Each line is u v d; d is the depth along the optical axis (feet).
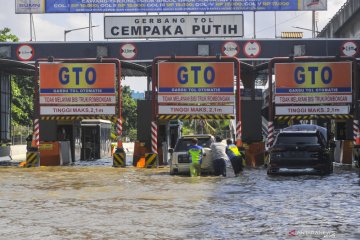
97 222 61.36
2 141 208.74
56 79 166.40
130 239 51.80
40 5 208.33
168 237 52.54
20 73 207.21
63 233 55.06
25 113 365.40
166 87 164.66
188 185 103.04
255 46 187.42
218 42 187.73
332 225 58.29
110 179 117.50
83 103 166.40
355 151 153.38
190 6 208.03
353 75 168.45
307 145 121.19
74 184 106.32
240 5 206.69
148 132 173.58
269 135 164.04
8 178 120.88
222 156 124.57
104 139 233.14
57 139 193.26
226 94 164.45
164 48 187.52
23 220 62.95
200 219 62.69
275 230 55.52
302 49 186.70
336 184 102.47
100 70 166.30
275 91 165.89
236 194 87.10
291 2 208.74
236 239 51.19
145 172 139.33
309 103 165.48
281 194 86.63
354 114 164.35
